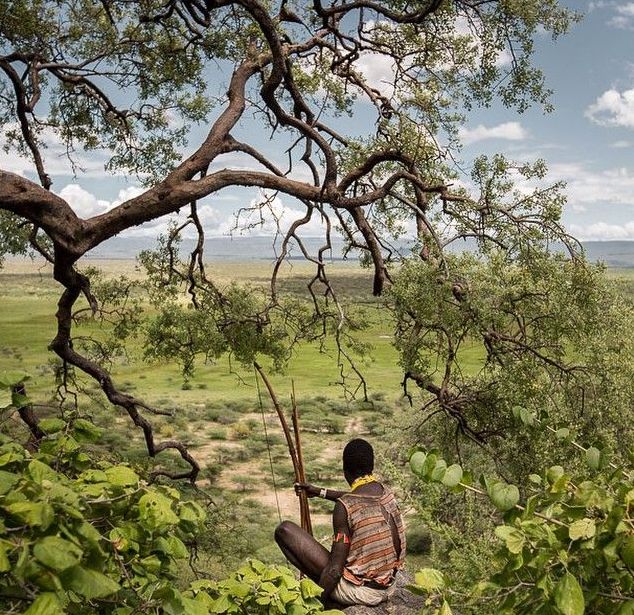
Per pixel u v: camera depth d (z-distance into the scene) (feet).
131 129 40.22
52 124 39.73
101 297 33.42
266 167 27.89
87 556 6.71
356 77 33.37
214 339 32.22
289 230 32.24
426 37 31.55
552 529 7.43
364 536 14.47
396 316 25.36
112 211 24.12
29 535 6.39
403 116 29.27
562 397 25.13
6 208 22.13
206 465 167.32
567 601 6.68
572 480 8.00
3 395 8.70
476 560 11.16
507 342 25.99
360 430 208.85
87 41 37.70
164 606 7.70
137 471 9.73
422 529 51.57
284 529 15.92
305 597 8.98
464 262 24.50
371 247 30.30
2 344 379.76
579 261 25.32
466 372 28.45
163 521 7.91
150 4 34.42
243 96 27.43
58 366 34.53
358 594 14.19
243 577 9.03
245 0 25.04
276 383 303.48
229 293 33.94
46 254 34.27
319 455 182.60
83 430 9.45
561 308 24.43
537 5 30.07
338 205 25.59
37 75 32.83
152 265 34.40
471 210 26.48
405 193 32.12
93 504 7.93
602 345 24.90
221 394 286.66
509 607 7.39
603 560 7.11
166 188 24.34
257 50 31.07
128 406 33.37
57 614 5.80
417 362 25.71
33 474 7.38
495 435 25.16
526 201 26.40
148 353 33.04
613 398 24.34
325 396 260.62
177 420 230.68
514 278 24.57
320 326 32.42
